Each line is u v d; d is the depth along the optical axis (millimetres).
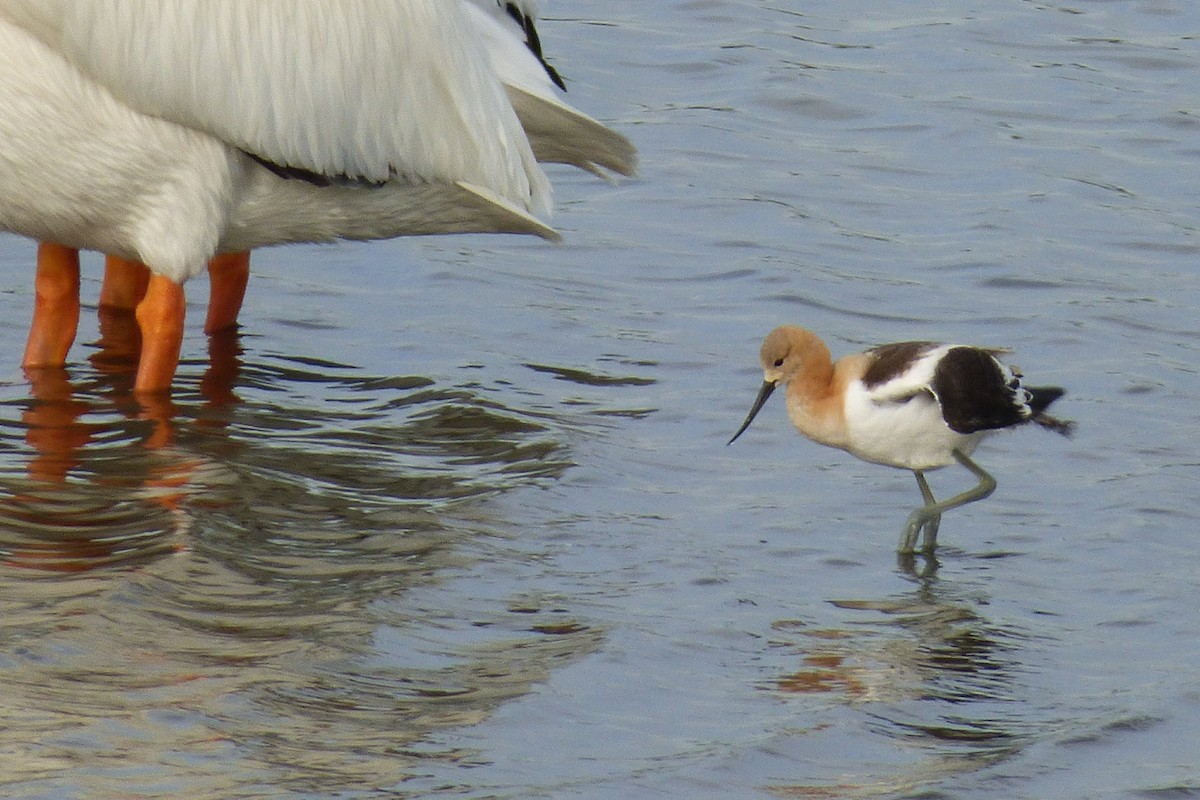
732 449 12109
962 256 15672
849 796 8070
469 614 9672
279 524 10680
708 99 19453
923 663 9305
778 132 18672
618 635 9453
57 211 12180
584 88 19578
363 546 10445
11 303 14289
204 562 10102
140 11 11703
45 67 11672
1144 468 11805
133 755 8141
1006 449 12047
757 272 15203
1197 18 22469
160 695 8648
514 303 14602
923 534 10781
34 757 8070
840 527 10992
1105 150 18406
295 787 7965
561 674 9039
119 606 9492
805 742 8492
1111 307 14641
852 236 16109
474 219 13414
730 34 21391
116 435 11930
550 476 11523
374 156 12703
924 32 21656
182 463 11492
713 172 17531
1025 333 14102
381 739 8383
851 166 17844
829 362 10984
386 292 14805
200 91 11969
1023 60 20906
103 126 11891
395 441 12047
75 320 13094
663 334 14062
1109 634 9719
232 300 13867
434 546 10477
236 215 12695
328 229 13180
